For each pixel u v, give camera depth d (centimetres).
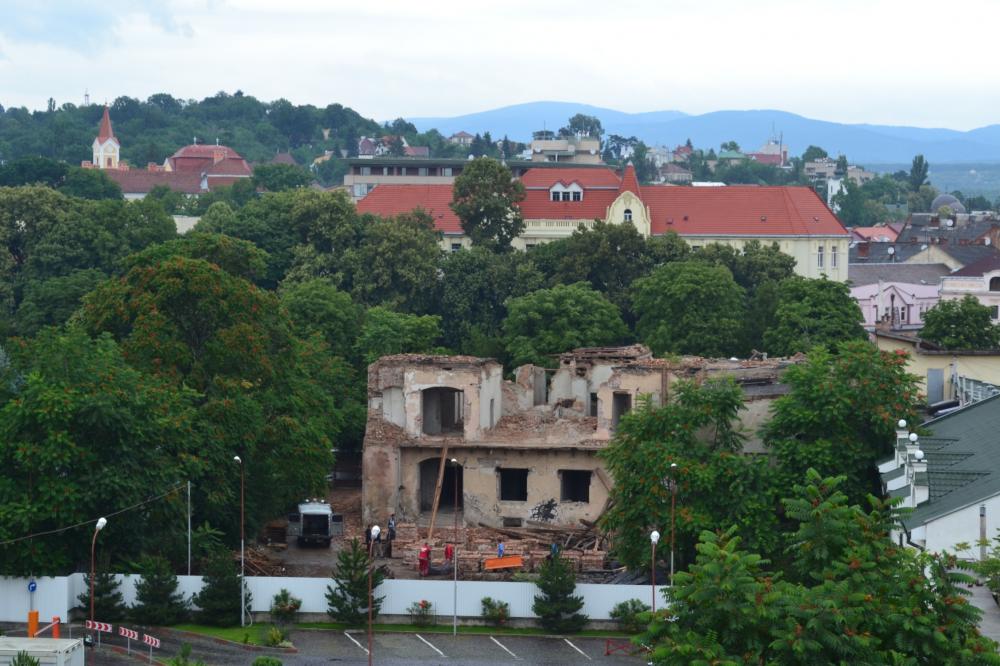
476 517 14700
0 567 10912
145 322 13575
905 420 11644
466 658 10456
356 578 11212
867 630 7425
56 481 11012
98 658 10175
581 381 15962
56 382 11331
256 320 14350
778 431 12025
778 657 7362
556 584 11138
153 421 11588
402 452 14800
